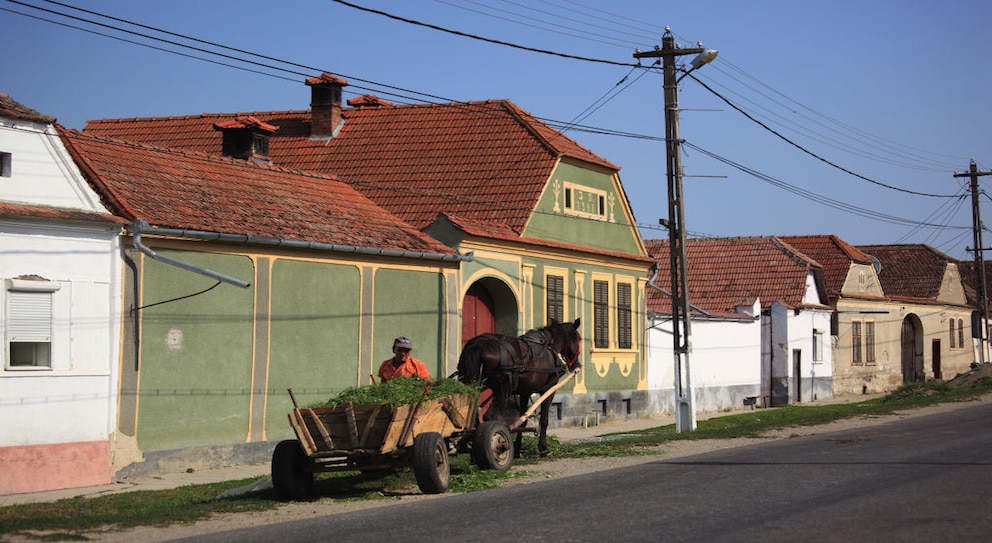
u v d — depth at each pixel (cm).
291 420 1406
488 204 2906
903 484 1459
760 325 4419
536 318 2934
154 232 1812
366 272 2327
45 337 1681
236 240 1981
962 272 8119
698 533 1089
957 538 1058
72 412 1708
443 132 3186
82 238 1734
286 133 3372
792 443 2225
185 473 1883
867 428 2622
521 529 1128
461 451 1702
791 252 4997
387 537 1094
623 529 1119
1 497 1576
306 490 1469
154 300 1845
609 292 3325
